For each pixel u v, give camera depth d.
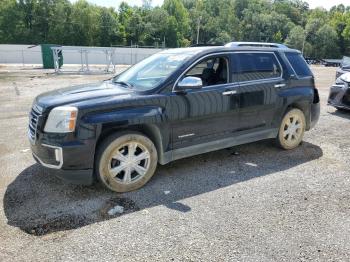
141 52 52.16
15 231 3.21
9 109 9.32
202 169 4.80
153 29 101.88
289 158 5.28
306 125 5.80
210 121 4.56
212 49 4.65
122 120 3.80
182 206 3.71
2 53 45.94
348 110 9.01
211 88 4.53
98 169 3.85
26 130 6.94
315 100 5.85
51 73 24.61
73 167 3.66
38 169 4.73
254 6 131.50
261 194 4.02
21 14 84.06
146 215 3.52
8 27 83.00
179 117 4.25
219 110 4.59
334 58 111.56
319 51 111.19
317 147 5.86
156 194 4.01
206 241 3.06
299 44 108.19
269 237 3.12
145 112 3.95
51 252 2.90
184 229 3.25
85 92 4.13
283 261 2.79
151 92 4.08
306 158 5.29
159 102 4.08
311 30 115.19
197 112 4.38
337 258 2.83
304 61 5.83
